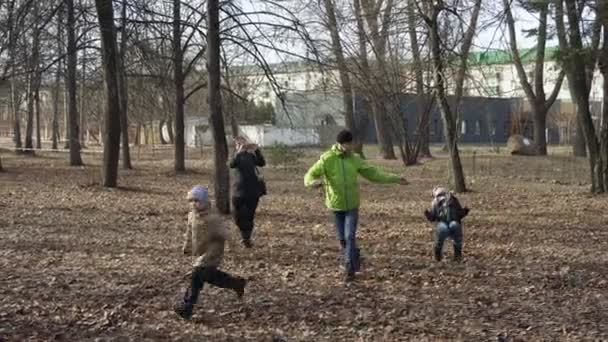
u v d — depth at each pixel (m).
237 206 12.20
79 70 33.41
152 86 28.88
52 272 10.20
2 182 24.14
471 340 7.10
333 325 7.63
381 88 20.92
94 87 29.91
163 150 59.28
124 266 10.74
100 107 45.44
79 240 13.01
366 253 12.00
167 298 8.73
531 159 36.19
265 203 19.38
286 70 17.84
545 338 7.18
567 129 70.25
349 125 35.16
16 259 11.10
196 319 7.79
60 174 28.20
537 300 8.84
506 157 37.56
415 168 33.31
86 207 17.70
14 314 7.84
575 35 18.66
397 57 25.62
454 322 7.77
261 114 37.94
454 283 9.77
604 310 8.34
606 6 17.48
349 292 9.14
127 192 21.25
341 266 10.77
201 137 56.91
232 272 10.27
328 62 17.16
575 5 18.16
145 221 15.65
